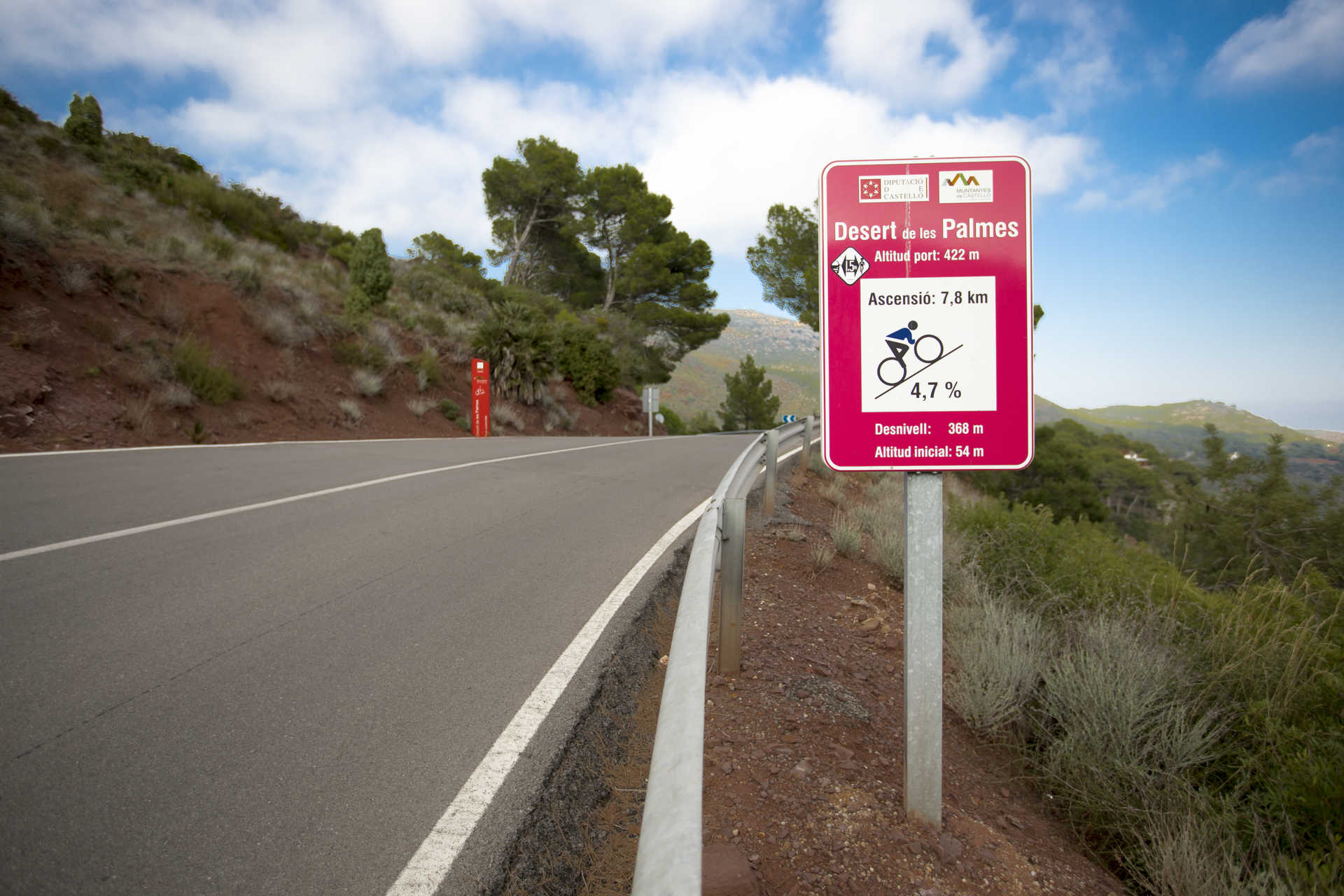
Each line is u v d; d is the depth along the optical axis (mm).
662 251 45719
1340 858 2588
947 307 2541
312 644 3879
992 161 2541
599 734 3223
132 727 2928
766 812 2766
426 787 2658
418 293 29156
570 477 10352
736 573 3949
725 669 3996
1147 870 2932
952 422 2535
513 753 2918
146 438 11672
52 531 5684
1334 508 21391
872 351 2555
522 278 50094
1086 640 4684
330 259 28406
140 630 3906
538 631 4258
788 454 12273
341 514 6980
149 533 5797
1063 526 7840
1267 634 4543
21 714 2971
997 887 2516
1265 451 23641
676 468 12188
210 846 2252
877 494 11250
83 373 12055
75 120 24078
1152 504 39062
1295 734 3426
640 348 43719
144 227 18766
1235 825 3051
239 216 25750
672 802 1305
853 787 2980
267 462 10141
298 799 2525
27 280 12602
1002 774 3643
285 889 2096
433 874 2211
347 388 17734
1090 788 3359
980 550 6879
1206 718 3572
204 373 13789
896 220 2553
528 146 45656
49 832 2252
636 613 4660
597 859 2496
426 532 6484
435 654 3850
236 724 3006
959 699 4129
